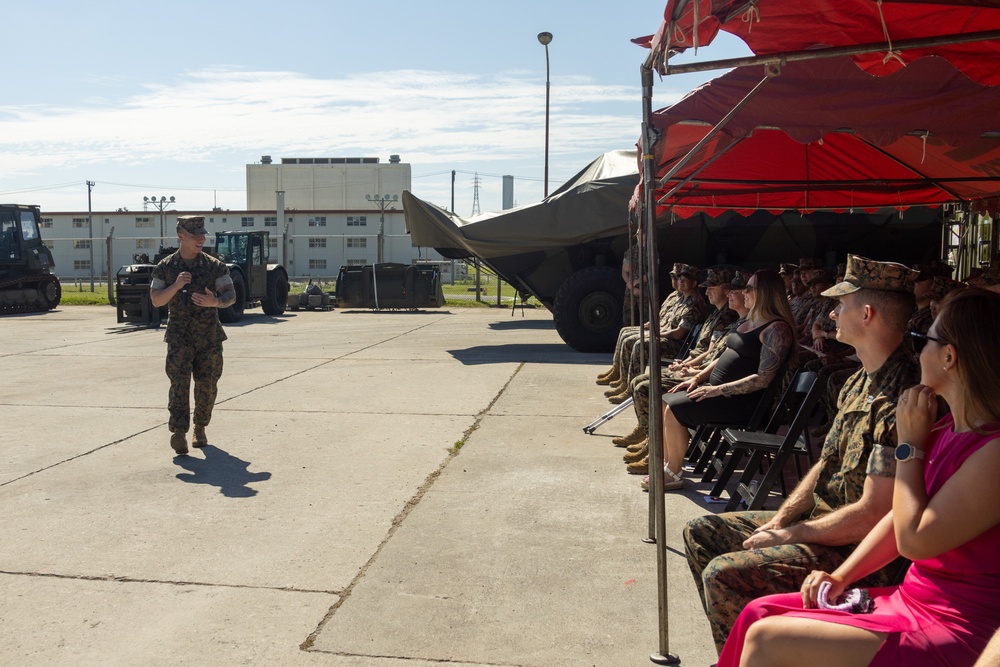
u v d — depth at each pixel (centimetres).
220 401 864
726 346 539
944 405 260
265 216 5300
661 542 323
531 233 1196
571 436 698
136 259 1844
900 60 325
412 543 449
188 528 476
